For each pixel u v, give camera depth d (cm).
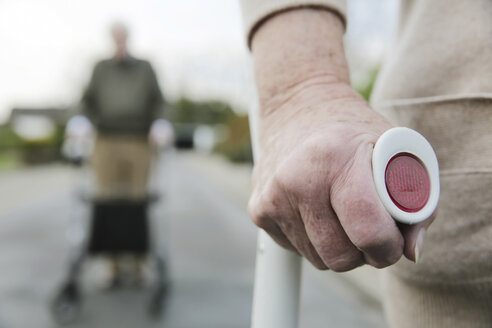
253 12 52
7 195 1254
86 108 381
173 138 391
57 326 333
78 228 353
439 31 64
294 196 40
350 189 38
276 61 50
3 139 2673
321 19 50
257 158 53
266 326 51
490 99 56
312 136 41
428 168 39
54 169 2556
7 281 451
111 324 336
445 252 58
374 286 377
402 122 63
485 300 58
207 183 1554
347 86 48
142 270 413
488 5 61
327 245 40
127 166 368
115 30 378
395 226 37
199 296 400
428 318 63
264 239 53
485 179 56
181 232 695
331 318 339
